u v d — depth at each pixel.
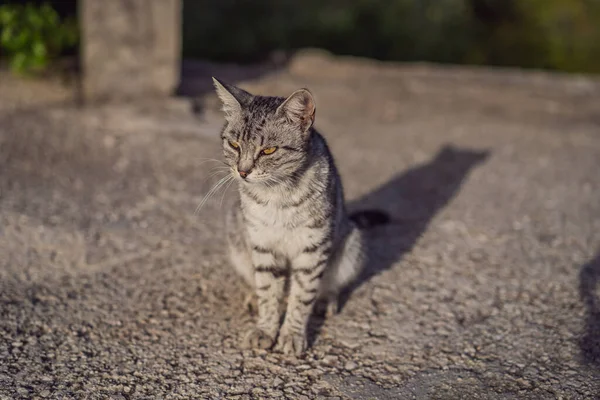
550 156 2.18
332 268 1.37
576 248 1.60
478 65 3.85
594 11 4.11
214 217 1.68
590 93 2.81
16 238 1.53
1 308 1.33
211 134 2.12
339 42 3.48
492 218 1.75
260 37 3.29
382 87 2.74
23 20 2.26
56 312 1.33
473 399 1.16
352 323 1.34
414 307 1.38
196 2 3.20
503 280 1.47
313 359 1.25
